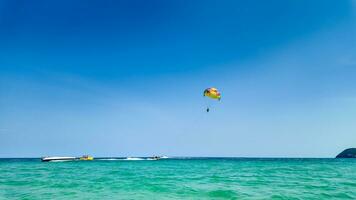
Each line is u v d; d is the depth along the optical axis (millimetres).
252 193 16938
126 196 16250
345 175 30938
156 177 28844
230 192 17391
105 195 16688
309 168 47906
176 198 15508
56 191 18391
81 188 19875
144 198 15570
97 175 31766
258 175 31188
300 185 20922
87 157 102750
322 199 14812
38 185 21875
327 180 24797
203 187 19938
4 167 53500
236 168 49094
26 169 45625
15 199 15367
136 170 42406
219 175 31469
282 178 27172
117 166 57250
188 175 31234
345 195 16125
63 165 63344
